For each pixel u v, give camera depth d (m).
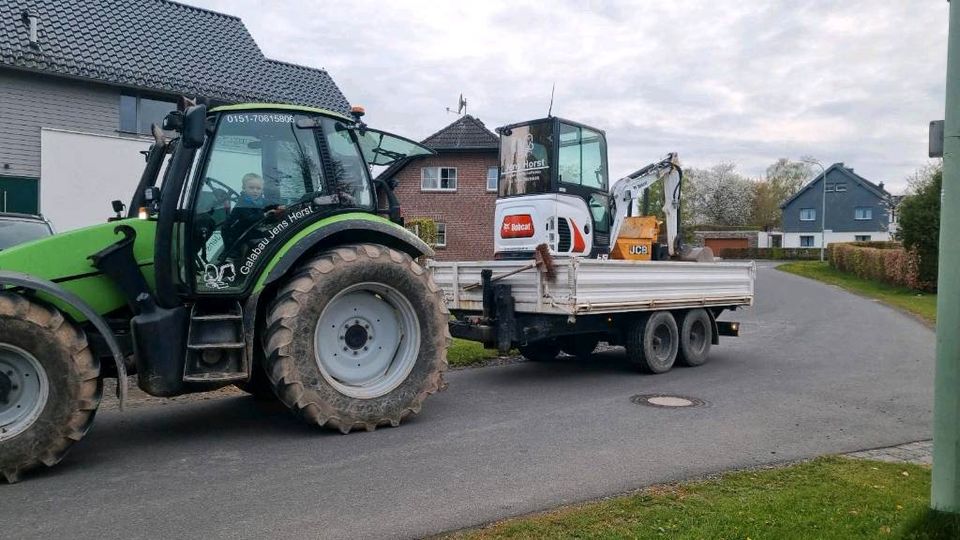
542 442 6.20
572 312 8.32
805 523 4.16
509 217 11.09
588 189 11.13
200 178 6.09
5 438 5.08
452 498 4.78
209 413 7.27
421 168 31.56
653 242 12.16
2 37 17.33
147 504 4.65
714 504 4.56
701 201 91.56
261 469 5.41
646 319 9.68
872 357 11.53
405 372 6.81
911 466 5.54
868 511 4.38
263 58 22.42
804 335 14.50
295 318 6.15
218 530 4.22
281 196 6.45
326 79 23.30
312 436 6.38
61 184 17.52
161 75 19.20
